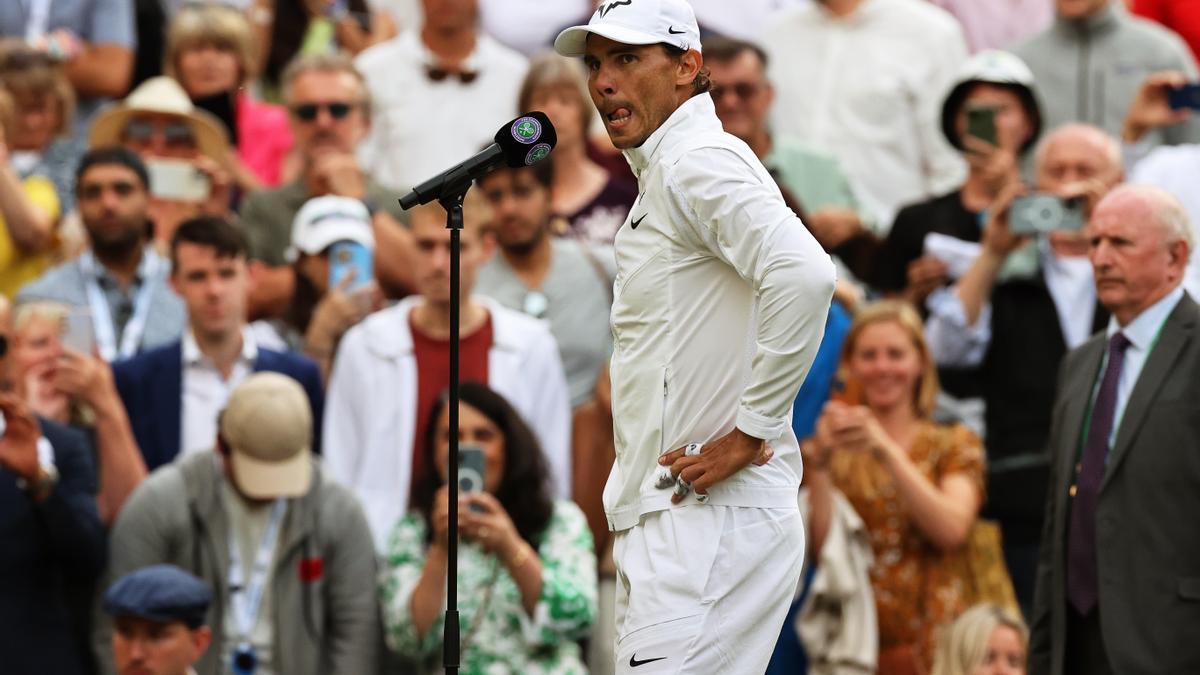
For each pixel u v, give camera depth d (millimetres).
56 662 29125
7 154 37062
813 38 42438
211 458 29875
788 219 18734
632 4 19250
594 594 29000
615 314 19891
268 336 34719
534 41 43969
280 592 29422
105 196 34094
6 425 28938
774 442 19641
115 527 29641
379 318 32719
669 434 19484
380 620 29688
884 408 31781
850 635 30203
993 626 29297
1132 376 26359
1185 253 26328
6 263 36531
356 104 37156
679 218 19234
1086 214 33562
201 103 40188
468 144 40875
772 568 19469
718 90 37156
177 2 45531
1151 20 45125
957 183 41656
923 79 41938
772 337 18641
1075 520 26344
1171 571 25547
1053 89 41219
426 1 41000
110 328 34031
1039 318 34250
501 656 28594
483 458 28672
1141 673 25406
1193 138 39125
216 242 32250
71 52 40062
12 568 28984
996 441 34094
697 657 19172
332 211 35188
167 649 27672
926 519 30500
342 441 32250
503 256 34531
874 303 32500
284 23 43438
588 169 37500
